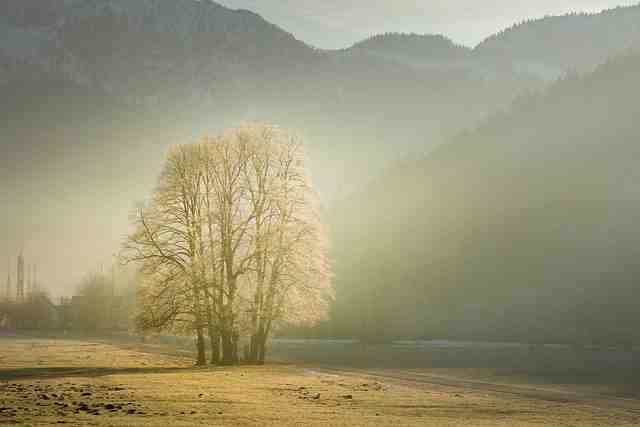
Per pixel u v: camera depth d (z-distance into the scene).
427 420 25.97
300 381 42.56
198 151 56.81
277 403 30.48
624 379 49.47
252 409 28.05
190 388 36.03
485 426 24.36
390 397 34.66
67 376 43.62
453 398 35.25
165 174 56.34
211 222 55.25
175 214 55.22
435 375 51.81
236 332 55.62
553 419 28.00
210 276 54.62
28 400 29.75
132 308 56.59
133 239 55.03
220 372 48.16
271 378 44.19
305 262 56.25
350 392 36.62
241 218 56.88
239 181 57.00
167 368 52.44
